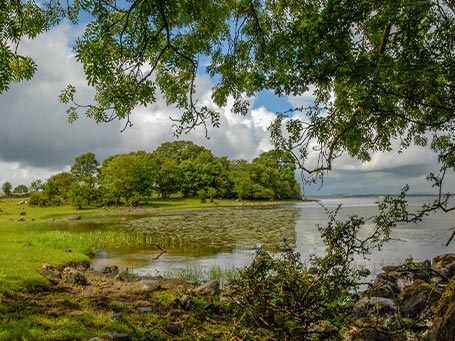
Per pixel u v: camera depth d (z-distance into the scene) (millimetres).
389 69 3736
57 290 11570
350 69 3934
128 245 27375
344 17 3656
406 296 8461
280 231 35500
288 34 4211
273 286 4543
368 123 5410
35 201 91312
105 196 90188
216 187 119188
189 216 60375
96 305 10016
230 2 7336
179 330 7414
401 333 5156
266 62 5715
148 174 99125
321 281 4453
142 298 11469
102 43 5754
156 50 6953
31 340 6977
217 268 18438
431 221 42469
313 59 3994
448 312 3873
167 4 5855
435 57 3793
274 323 4320
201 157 126062
